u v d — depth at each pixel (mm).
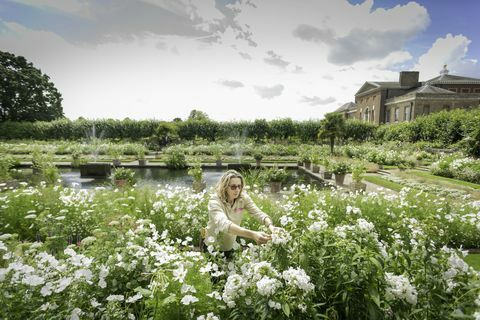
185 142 30594
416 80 41812
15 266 1642
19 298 1551
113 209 4258
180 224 4223
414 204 4949
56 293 1630
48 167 10492
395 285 1577
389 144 26250
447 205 4617
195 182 9375
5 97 39844
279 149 25156
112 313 1560
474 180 11586
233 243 2441
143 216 4484
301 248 1738
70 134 32156
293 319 1479
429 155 19562
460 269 1705
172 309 1652
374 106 44719
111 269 1854
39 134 32188
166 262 1918
